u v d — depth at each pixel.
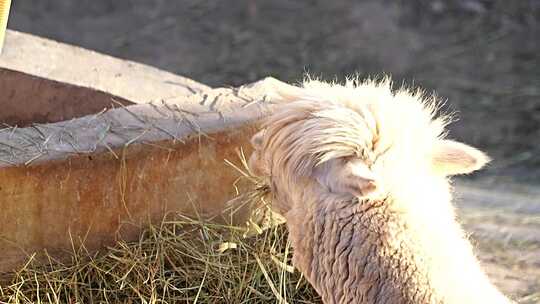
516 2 16.47
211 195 6.11
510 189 11.05
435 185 4.95
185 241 6.05
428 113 5.14
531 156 12.59
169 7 16.41
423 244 4.70
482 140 13.12
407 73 14.80
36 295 5.88
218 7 16.36
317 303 6.09
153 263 5.96
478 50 15.40
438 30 15.92
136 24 16.00
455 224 5.01
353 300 4.75
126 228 6.01
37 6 16.27
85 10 16.30
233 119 6.11
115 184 5.92
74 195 5.86
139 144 5.92
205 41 15.55
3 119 7.14
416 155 4.90
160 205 6.04
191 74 14.70
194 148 6.01
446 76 14.71
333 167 4.77
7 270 5.86
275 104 5.49
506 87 14.41
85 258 5.95
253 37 15.59
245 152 6.10
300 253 4.93
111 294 5.95
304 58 15.05
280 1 16.50
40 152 5.81
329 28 15.83
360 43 15.47
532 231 8.55
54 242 5.90
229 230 6.12
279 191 5.10
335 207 4.77
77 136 5.94
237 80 14.51
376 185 4.42
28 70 7.16
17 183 5.75
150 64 15.01
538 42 15.70
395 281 4.67
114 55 15.20
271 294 6.06
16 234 5.82
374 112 4.89
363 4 16.38
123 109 6.20
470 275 4.73
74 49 7.70
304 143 4.83
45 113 7.14
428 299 4.62
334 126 4.78
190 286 5.99
